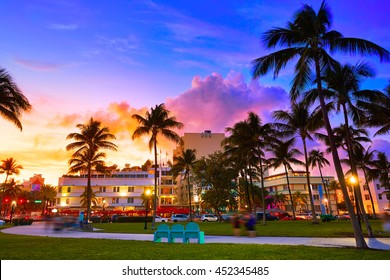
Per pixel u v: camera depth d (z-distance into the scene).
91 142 44.53
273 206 87.75
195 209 86.06
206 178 48.62
